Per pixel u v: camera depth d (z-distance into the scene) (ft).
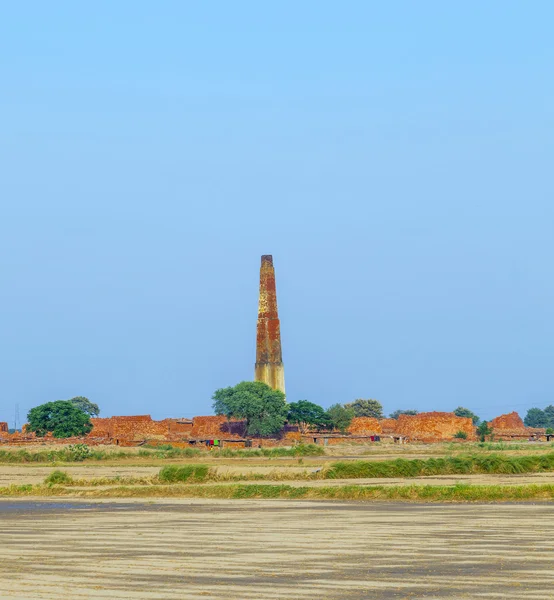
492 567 188.85
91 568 193.47
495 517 277.85
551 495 340.39
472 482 413.59
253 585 172.96
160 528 263.70
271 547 221.46
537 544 220.02
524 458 506.07
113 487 418.72
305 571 187.42
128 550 219.41
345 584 173.06
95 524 277.44
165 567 193.98
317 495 357.00
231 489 376.89
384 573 184.03
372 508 311.68
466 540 228.43
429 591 165.48
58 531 260.21
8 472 574.97
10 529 266.77
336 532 248.11
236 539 236.63
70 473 550.77
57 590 169.48
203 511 312.29
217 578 180.45
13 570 191.72
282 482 434.30
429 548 216.33
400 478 451.12
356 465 462.19
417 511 298.76
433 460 484.33
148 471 562.66
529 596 159.94
